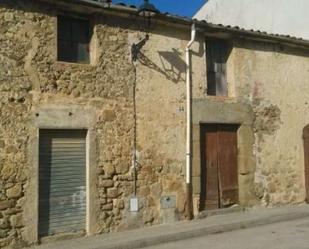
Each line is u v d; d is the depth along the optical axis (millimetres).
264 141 12461
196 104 11203
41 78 9039
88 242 8875
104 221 9641
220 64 12062
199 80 11320
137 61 10336
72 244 8758
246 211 11852
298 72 13453
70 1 9211
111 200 9766
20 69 8812
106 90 9844
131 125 10141
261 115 12461
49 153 9148
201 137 11422
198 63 11352
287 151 12930
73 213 9359
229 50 12164
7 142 8602
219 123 11695
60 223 9180
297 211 11789
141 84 10359
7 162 8578
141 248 8781
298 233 9523
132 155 10117
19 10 8883
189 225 10219
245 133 12078
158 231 9664
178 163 10805
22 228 8641
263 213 11500
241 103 12070
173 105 10828
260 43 12625
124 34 10172
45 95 9055
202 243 8906
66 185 9305
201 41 11453
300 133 13305
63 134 9344
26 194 8711
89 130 9562
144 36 10461
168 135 10695
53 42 9227
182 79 11031
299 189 13094
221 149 11750
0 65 8617
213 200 11484
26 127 8797
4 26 8695
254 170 12188
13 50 8766
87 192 9508
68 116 9297
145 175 10281
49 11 9227
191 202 10914
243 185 11953
